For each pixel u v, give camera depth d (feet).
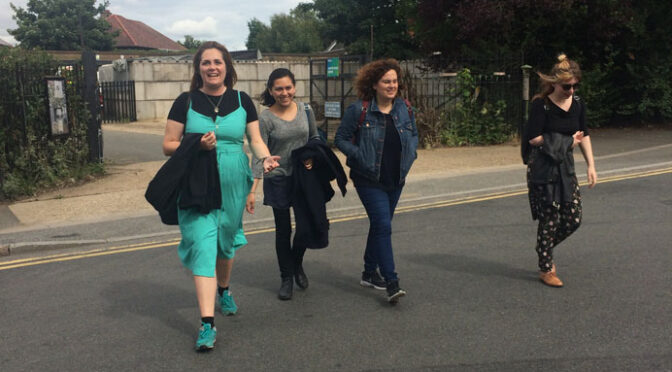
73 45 180.24
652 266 16.40
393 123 13.96
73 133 34.12
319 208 14.15
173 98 81.10
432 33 55.98
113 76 84.48
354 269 17.33
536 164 14.60
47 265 18.57
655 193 26.71
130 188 31.19
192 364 11.24
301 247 15.16
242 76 83.46
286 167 14.47
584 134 14.84
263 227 23.11
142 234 21.83
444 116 48.39
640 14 52.06
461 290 15.02
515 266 16.96
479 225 22.09
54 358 11.66
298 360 11.28
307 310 14.01
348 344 11.94
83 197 29.01
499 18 47.52
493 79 49.11
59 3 180.34
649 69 55.31
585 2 48.88
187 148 11.51
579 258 17.39
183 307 14.48
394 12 87.15
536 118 14.34
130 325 13.33
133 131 64.18
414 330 12.55
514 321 12.87
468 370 10.64
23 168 30.27
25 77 30.76
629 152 40.68
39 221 24.30
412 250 18.92
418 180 32.01
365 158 13.79
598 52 55.31
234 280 16.53
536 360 10.95
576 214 14.71
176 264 18.33
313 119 14.88
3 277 17.39
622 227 20.83
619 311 13.24
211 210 12.04
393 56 83.20
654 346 11.38
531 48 52.26
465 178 32.24
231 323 13.30
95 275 17.34
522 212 24.09
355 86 14.33
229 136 12.14
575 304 13.78
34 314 14.17
